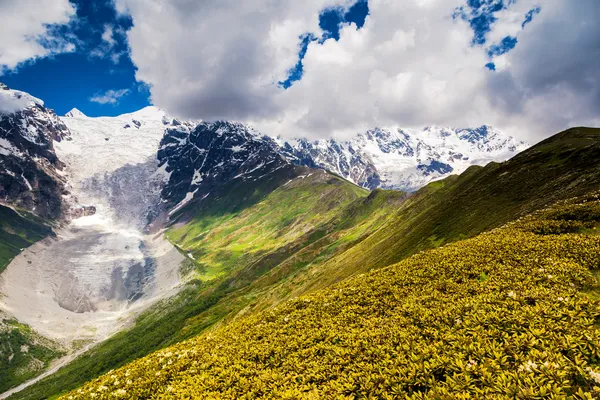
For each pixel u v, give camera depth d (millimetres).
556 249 21969
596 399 9484
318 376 14820
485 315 14820
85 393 19688
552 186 65000
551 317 13609
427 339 14820
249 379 16328
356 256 140250
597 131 96125
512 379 10773
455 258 25203
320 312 22844
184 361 20609
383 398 12094
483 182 105125
